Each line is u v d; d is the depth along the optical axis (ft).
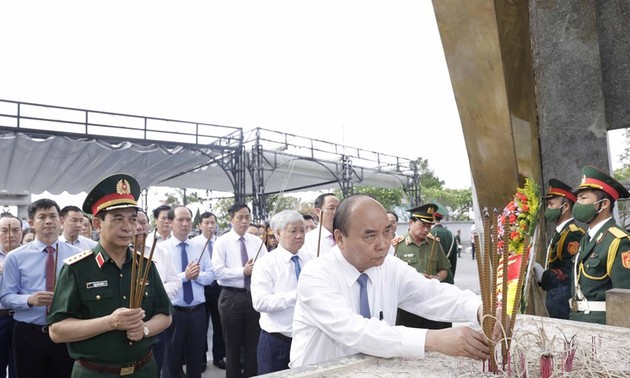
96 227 7.65
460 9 10.69
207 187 42.11
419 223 13.67
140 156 28.94
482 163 12.17
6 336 11.89
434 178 136.77
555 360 4.60
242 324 13.62
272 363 10.64
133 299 7.06
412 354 4.78
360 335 4.93
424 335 4.82
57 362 10.67
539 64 13.85
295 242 10.95
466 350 4.59
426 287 6.09
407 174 47.73
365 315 5.65
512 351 4.89
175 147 28.37
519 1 11.02
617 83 13.10
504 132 11.40
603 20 13.30
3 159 27.17
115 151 27.12
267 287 10.77
